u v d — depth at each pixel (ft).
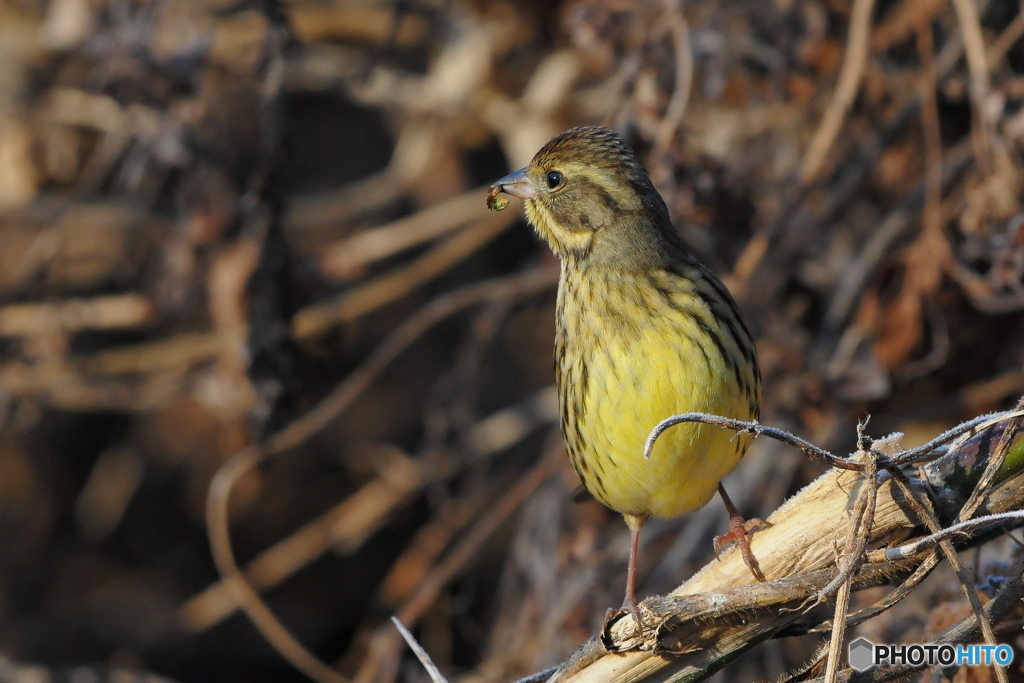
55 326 42.70
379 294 42.73
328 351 43.52
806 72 35.94
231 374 36.55
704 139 36.09
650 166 33.22
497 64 43.88
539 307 49.75
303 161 52.08
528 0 42.65
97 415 54.65
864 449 17.16
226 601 47.80
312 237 51.01
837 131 33.42
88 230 48.44
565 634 33.60
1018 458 17.53
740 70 35.94
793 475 37.01
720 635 18.47
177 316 40.57
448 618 39.83
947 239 32.24
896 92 36.32
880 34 35.37
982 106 30.37
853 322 36.19
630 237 23.75
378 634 36.52
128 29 37.04
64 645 52.24
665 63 33.04
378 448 45.03
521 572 38.47
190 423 53.16
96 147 48.26
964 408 34.53
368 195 45.73
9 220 44.57
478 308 50.19
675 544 36.27
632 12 33.91
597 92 43.06
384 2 46.21
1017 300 31.40
